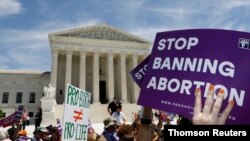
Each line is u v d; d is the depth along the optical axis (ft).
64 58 320.50
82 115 33.01
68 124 30.83
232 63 12.69
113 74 306.96
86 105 34.01
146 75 14.96
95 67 297.53
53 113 239.50
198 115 10.41
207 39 13.33
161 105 14.07
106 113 268.62
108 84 296.51
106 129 46.03
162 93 14.20
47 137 55.62
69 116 31.04
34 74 339.36
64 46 293.84
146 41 317.83
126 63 328.70
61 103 306.96
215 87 12.61
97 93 288.71
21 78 336.29
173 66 14.15
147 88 14.75
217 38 13.15
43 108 241.55
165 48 14.67
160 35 14.97
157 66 14.73
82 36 303.48
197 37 13.64
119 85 310.24
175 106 13.64
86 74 323.98
